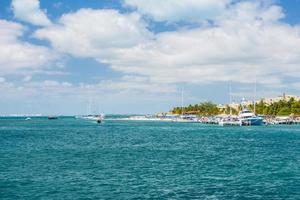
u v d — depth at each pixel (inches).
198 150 3614.7
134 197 1662.2
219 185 1914.4
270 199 1637.6
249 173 2272.4
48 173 2229.3
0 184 1903.3
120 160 2844.5
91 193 1727.4
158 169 2415.1
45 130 7465.6
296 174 2233.0
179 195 1700.3
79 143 4394.7
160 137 5457.7
